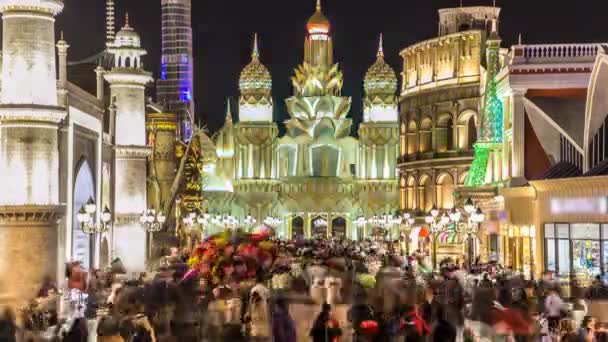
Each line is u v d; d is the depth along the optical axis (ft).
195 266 85.15
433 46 236.63
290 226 357.20
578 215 116.67
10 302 65.98
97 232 129.08
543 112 147.43
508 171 159.53
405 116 253.44
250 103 347.56
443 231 190.08
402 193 256.11
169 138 201.67
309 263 103.35
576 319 66.95
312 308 70.44
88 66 176.24
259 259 86.84
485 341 59.62
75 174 131.03
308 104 362.74
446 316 57.21
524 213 138.00
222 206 333.01
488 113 172.65
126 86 160.25
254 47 355.15
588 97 126.11
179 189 208.44
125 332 50.26
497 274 103.96
